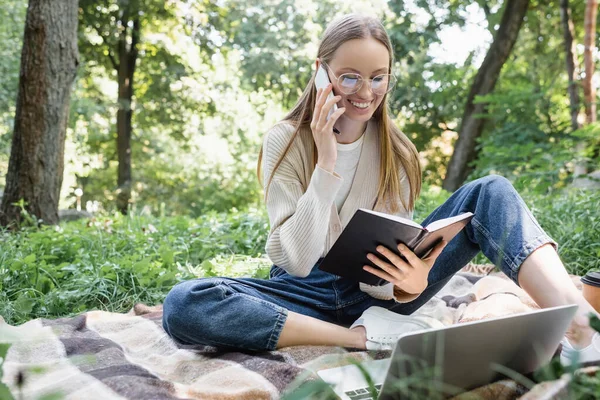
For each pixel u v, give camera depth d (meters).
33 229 5.09
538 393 1.32
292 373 1.64
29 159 5.59
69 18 5.69
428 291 2.11
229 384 1.63
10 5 12.29
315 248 1.96
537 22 13.49
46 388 1.57
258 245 4.32
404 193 2.22
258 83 15.61
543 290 1.74
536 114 10.83
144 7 13.89
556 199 5.01
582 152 5.72
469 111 12.07
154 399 1.45
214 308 1.90
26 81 5.59
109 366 1.80
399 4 13.77
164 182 17.09
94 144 16.94
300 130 2.14
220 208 17.02
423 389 1.31
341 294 2.09
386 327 1.95
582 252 3.32
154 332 2.24
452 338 1.30
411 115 14.39
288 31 14.45
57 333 2.25
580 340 1.66
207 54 15.19
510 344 1.44
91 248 3.87
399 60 13.79
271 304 1.90
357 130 2.11
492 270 3.09
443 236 1.81
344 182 2.15
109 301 2.97
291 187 2.08
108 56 14.72
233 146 17.25
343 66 1.96
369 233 1.74
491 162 8.63
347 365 1.69
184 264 3.87
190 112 16.02
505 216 1.85
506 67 13.70
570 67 10.41
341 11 14.02
